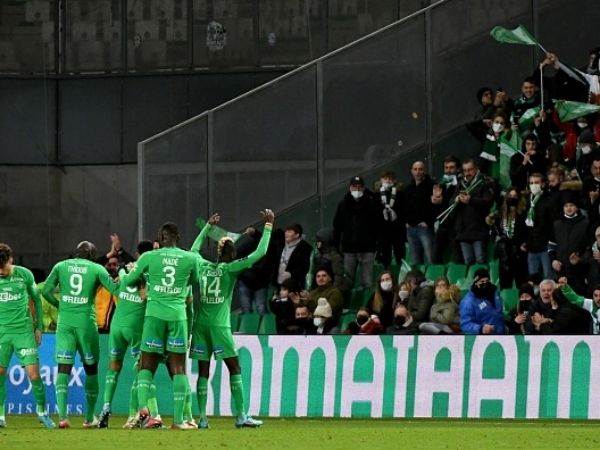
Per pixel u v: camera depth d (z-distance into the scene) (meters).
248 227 72.62
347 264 70.81
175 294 50.34
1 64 91.50
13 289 53.09
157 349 50.47
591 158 68.19
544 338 57.44
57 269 53.91
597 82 71.12
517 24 74.12
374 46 73.62
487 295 61.78
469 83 74.06
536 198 66.69
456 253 69.88
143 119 89.94
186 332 50.66
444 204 70.69
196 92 89.25
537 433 46.91
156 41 89.94
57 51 91.12
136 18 90.19
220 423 56.94
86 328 53.69
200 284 51.12
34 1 91.31
